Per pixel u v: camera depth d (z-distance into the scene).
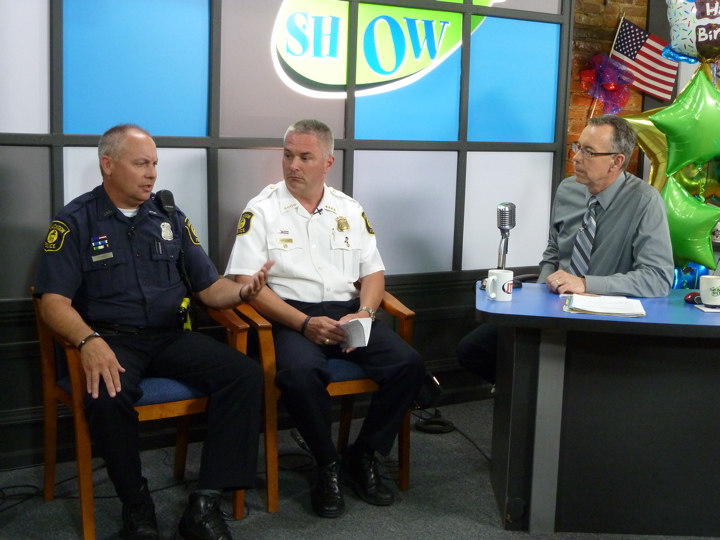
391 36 3.01
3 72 2.44
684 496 2.26
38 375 2.64
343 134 3.01
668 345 2.17
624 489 2.26
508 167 3.36
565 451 2.23
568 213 2.85
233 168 2.83
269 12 2.79
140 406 2.16
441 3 3.06
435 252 3.27
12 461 2.63
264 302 2.47
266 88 2.84
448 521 2.34
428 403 2.49
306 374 2.29
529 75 3.33
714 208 2.93
